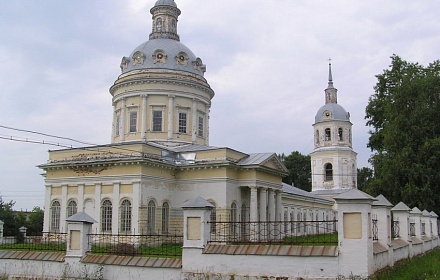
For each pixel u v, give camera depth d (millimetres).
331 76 70375
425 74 40812
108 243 26000
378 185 37938
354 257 14273
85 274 17344
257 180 37188
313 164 67625
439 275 16531
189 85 42750
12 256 18875
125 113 42594
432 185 36250
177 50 43938
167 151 37312
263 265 15266
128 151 34781
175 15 47500
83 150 36531
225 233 20953
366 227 14312
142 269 16656
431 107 38312
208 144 44844
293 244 16281
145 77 41750
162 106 41875
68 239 18094
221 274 15688
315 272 14609
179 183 37062
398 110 38594
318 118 68000
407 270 17688
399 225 21609
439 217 36094
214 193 35750
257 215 36875
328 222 16891
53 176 37031
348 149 66250
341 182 65250
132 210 33031
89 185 35250
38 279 18078
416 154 36594
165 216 35688
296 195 54656
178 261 16500
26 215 67438
